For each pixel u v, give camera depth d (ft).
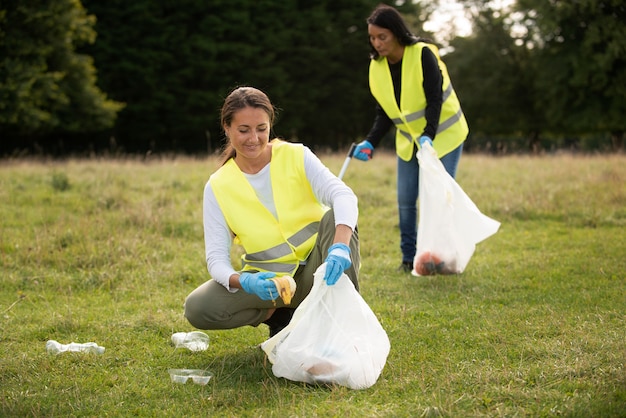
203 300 11.29
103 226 21.42
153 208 24.04
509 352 11.39
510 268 17.81
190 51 89.40
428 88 16.76
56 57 73.77
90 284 17.12
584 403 9.16
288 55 95.55
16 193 27.76
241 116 10.58
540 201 25.79
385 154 46.98
